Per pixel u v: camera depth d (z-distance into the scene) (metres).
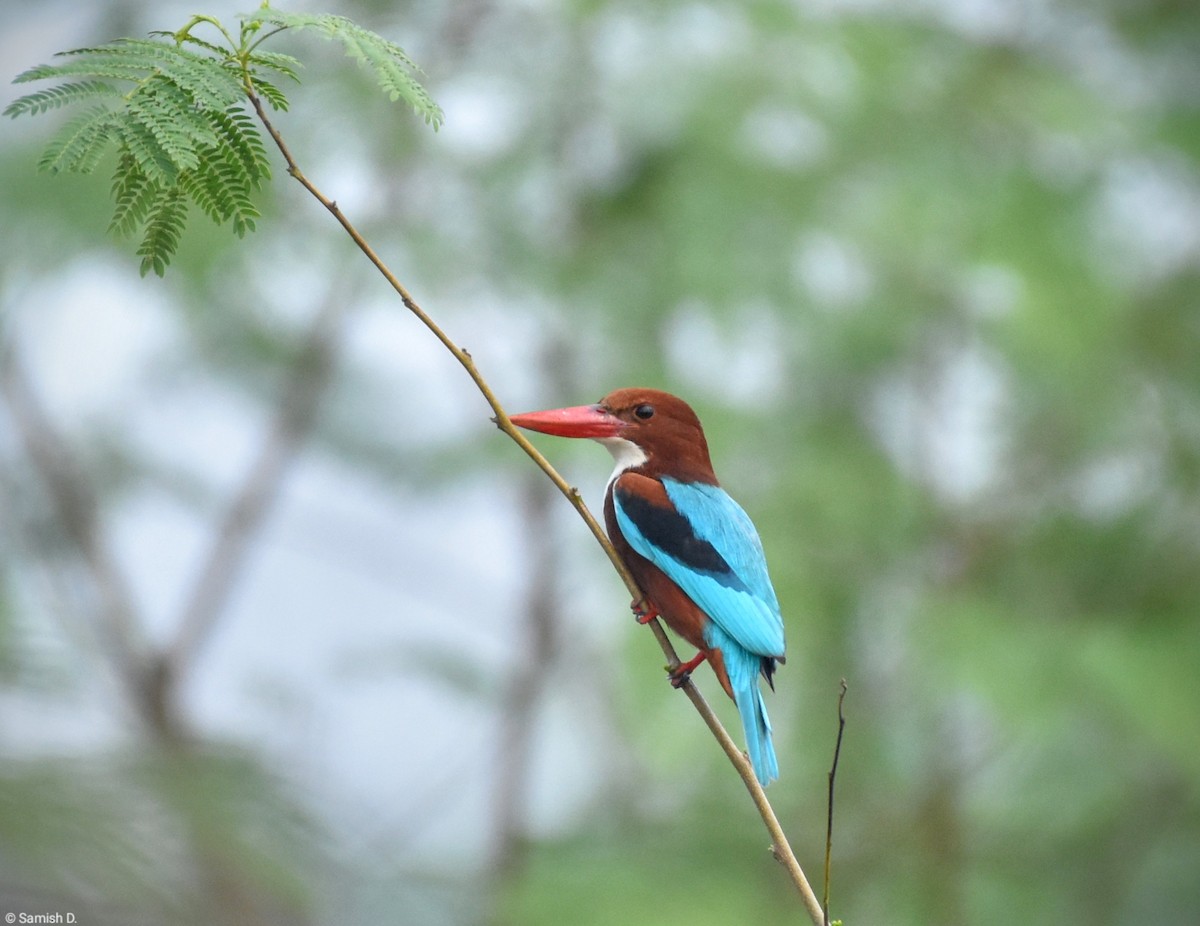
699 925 10.95
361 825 8.00
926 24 14.72
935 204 13.05
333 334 14.13
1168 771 12.78
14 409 13.64
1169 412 13.41
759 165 12.96
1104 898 13.00
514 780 14.99
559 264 13.37
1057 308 12.58
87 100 4.50
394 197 13.75
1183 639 11.66
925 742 12.59
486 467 13.94
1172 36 14.99
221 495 14.80
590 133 13.63
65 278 11.74
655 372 12.98
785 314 12.80
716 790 12.40
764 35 13.51
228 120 4.75
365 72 12.98
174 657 13.02
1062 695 11.18
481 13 13.87
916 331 13.46
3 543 12.48
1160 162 14.48
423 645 13.91
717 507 8.00
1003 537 13.23
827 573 12.30
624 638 11.87
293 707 12.44
